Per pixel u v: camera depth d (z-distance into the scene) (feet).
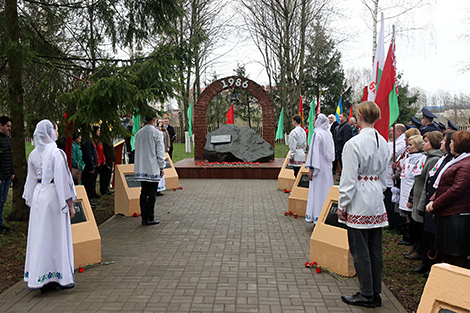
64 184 13.98
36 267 13.65
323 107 115.85
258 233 22.06
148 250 19.06
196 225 23.85
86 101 20.42
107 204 30.07
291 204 26.27
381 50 20.67
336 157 37.11
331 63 113.60
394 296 13.92
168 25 27.53
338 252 15.67
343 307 12.94
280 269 16.46
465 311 7.15
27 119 23.61
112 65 23.15
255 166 42.98
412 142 18.15
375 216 12.77
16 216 24.40
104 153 32.96
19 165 24.56
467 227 12.63
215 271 16.22
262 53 99.55
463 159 12.89
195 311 12.63
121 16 27.30
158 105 26.99
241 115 121.19
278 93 115.85
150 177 23.30
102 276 15.72
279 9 82.43
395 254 18.62
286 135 94.48
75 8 26.27
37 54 24.12
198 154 50.85
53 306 13.05
